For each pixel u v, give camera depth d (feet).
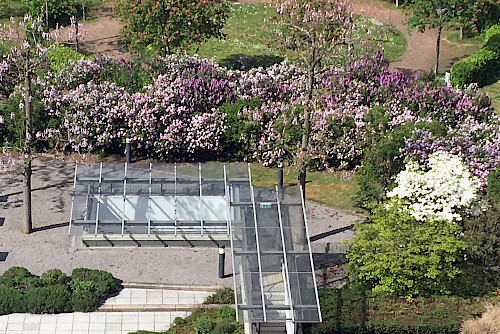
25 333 97.86
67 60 158.61
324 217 127.95
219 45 190.29
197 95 146.92
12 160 121.08
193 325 99.30
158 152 146.92
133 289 107.76
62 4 193.88
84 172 120.26
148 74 152.56
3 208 126.00
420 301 102.01
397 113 143.54
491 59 177.47
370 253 102.78
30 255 113.60
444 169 110.01
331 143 141.18
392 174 129.49
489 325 97.09
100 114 144.05
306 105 111.04
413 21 181.37
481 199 112.68
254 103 146.92
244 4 214.28
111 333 99.30
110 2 210.59
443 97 148.66
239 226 100.17
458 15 185.47
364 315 98.53
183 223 117.29
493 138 133.49
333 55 113.91
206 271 112.37
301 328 94.17
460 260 107.14
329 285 108.27
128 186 119.24
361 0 216.74
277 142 140.77
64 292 102.32
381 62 154.51
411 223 106.32
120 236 116.06
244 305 89.81
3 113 148.97
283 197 104.01
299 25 114.62
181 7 167.32
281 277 94.68
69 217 124.26
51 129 140.56
